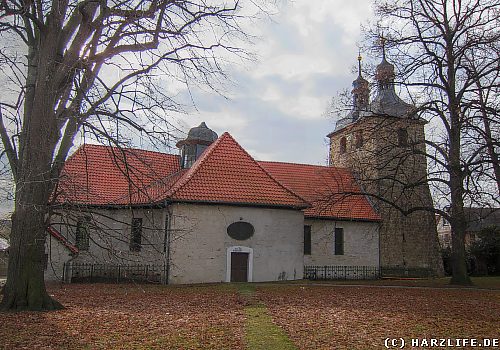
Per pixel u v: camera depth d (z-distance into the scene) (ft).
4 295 41.32
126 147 41.93
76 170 85.61
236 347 28.94
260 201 77.00
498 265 116.47
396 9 79.20
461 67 73.31
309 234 97.04
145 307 45.21
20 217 41.37
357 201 104.99
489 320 39.50
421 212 105.50
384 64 84.58
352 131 85.15
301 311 43.27
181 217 71.05
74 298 51.70
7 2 38.09
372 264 100.07
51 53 42.80
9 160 43.83
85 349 28.19
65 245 71.31
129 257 77.56
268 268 77.20
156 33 44.70
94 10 44.60
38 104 41.83
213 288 63.67
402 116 79.00
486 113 69.31
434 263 105.91
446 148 74.90
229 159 82.33
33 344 29.04
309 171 108.88
